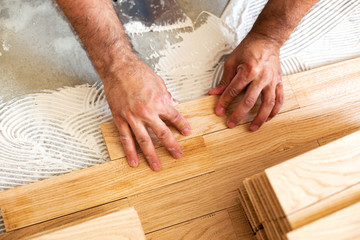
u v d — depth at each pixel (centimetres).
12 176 104
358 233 66
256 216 86
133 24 125
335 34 131
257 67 98
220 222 95
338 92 112
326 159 74
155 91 93
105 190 96
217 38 126
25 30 122
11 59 118
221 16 129
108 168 98
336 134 107
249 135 104
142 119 91
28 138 108
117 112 95
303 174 72
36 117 111
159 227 94
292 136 106
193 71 121
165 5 128
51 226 93
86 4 90
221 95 104
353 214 67
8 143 108
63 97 114
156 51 123
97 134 110
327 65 115
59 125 110
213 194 98
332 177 73
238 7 131
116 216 77
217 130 104
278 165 73
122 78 94
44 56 119
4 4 123
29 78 116
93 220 76
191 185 98
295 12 102
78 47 121
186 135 102
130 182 97
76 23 94
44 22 123
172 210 96
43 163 106
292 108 108
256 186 78
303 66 125
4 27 121
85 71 118
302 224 68
